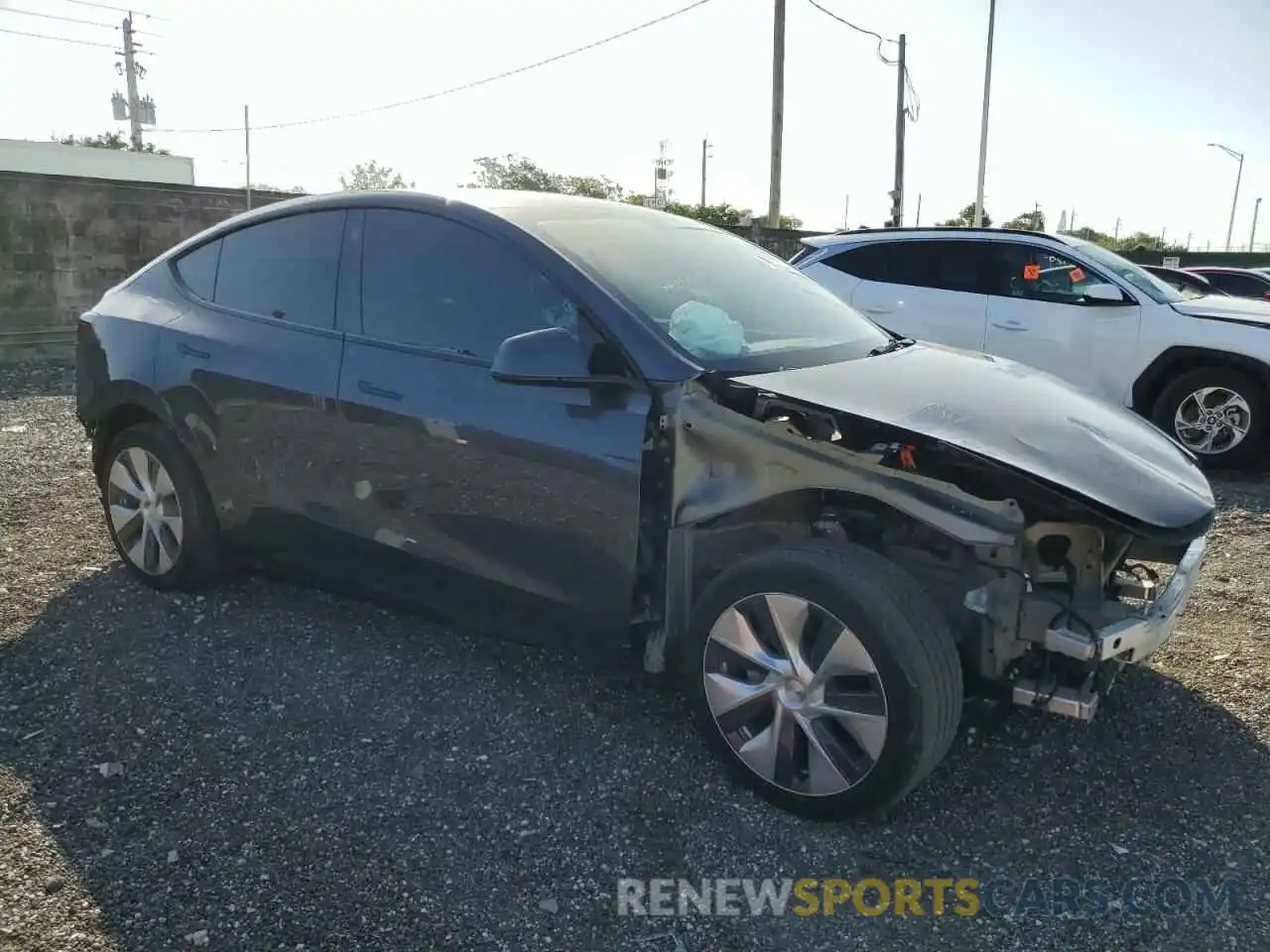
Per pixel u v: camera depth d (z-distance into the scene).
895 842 2.93
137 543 4.57
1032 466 2.83
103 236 12.80
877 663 2.80
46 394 9.77
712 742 3.17
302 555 4.05
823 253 9.16
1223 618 4.54
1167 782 3.24
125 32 49.56
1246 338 7.37
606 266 3.47
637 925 2.58
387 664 3.93
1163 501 2.88
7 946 2.43
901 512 3.09
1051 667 3.04
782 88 22.00
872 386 3.23
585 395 3.23
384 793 3.10
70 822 2.93
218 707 3.59
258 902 2.61
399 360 3.64
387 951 2.46
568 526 3.25
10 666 3.85
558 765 3.27
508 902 2.64
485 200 3.76
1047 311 8.09
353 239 3.93
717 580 3.12
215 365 4.11
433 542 3.59
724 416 3.04
